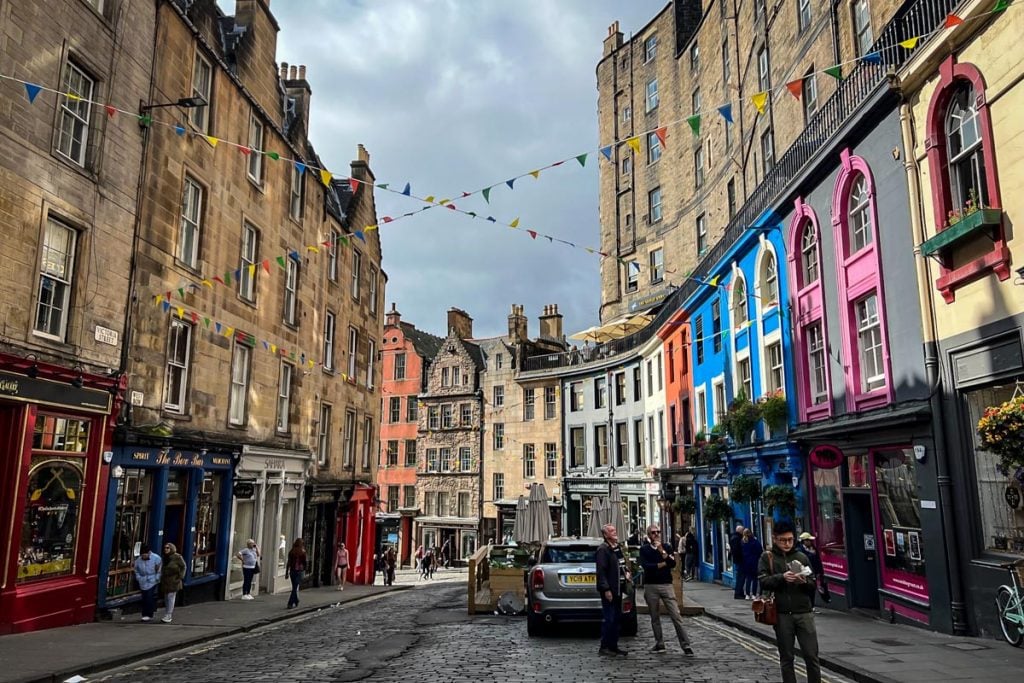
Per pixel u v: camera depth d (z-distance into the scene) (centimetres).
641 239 4056
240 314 1944
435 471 4769
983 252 1052
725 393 2272
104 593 1377
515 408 4497
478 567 1873
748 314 2067
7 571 1155
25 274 1196
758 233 1969
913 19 1262
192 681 841
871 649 970
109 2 1434
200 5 1791
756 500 1933
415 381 5050
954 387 1113
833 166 1534
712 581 2384
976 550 1060
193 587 1703
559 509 4144
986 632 1027
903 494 1267
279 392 2194
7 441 1177
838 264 1499
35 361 1186
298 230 2358
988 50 1045
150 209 1546
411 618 1536
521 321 4612
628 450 3647
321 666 922
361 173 3139
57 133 1281
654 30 4100
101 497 1374
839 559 1503
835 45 1934
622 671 850
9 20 1166
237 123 1936
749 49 2738
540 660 931
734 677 814
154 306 1548
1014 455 858
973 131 1100
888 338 1309
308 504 2405
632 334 3659
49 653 992
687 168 3578
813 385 1678
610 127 4425
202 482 1733
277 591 2166
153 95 1562
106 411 1377
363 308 3069
